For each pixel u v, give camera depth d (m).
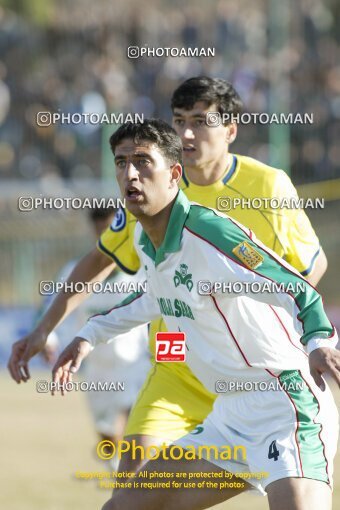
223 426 15.21
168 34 54.47
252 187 17.94
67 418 37.19
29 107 53.81
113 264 19.06
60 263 53.06
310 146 50.59
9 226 53.06
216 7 56.94
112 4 57.38
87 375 27.77
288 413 14.48
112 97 52.84
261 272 13.70
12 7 58.16
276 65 52.31
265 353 14.66
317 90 51.78
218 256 14.01
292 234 17.80
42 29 55.09
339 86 52.00
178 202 14.55
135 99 52.88
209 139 17.91
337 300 52.88
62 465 27.75
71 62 54.38
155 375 18.31
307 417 14.44
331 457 14.48
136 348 27.55
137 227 15.91
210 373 15.18
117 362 27.38
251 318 14.48
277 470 13.96
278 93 51.19
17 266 53.16
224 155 18.11
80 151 52.97
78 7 57.12
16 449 30.42
